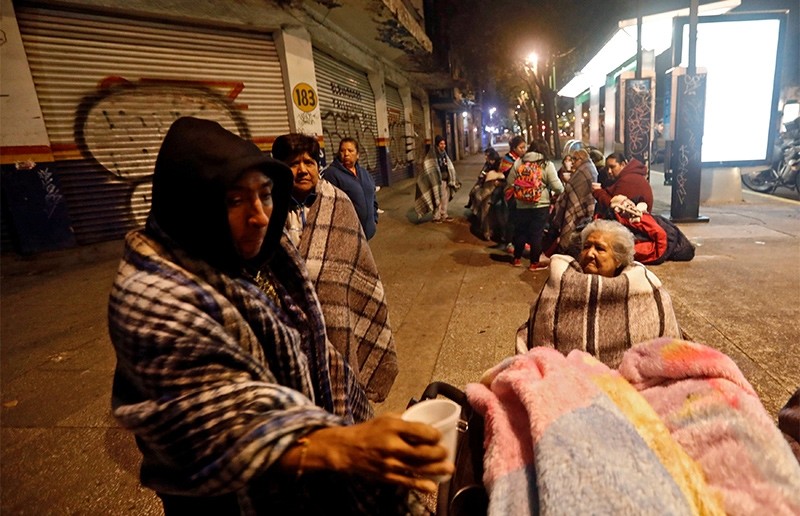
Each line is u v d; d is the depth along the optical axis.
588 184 5.39
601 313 1.78
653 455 1.01
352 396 1.38
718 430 1.09
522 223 5.41
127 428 0.80
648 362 1.33
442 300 4.59
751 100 7.30
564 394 1.14
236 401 0.78
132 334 0.80
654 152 13.13
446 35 18.47
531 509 1.01
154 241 0.94
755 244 5.74
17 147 5.85
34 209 6.03
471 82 28.73
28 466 2.40
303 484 0.96
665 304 1.77
